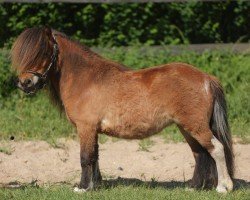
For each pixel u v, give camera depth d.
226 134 8.71
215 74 13.71
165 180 9.79
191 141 8.88
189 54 14.05
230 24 15.49
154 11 15.09
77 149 11.12
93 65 8.89
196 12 15.06
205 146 8.59
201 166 8.85
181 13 14.99
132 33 14.80
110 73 8.84
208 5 15.07
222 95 8.73
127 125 8.70
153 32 14.84
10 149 10.95
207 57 14.06
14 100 13.23
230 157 8.75
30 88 8.77
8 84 13.44
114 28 14.84
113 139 11.62
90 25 15.00
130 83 8.73
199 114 8.52
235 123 12.28
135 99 8.65
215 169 8.76
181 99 8.53
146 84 8.67
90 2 14.34
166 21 15.07
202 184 8.86
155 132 8.77
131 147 11.26
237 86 13.58
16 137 11.66
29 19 14.60
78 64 8.88
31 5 14.59
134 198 8.30
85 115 8.75
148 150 11.08
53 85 9.06
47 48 8.80
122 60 13.83
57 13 14.73
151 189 8.91
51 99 9.19
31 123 12.23
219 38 15.25
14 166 10.30
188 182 9.46
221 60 14.14
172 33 15.06
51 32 8.88
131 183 9.46
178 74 8.62
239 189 8.92
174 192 8.62
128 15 14.77
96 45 14.74
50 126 12.10
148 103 8.62
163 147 11.26
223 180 8.65
